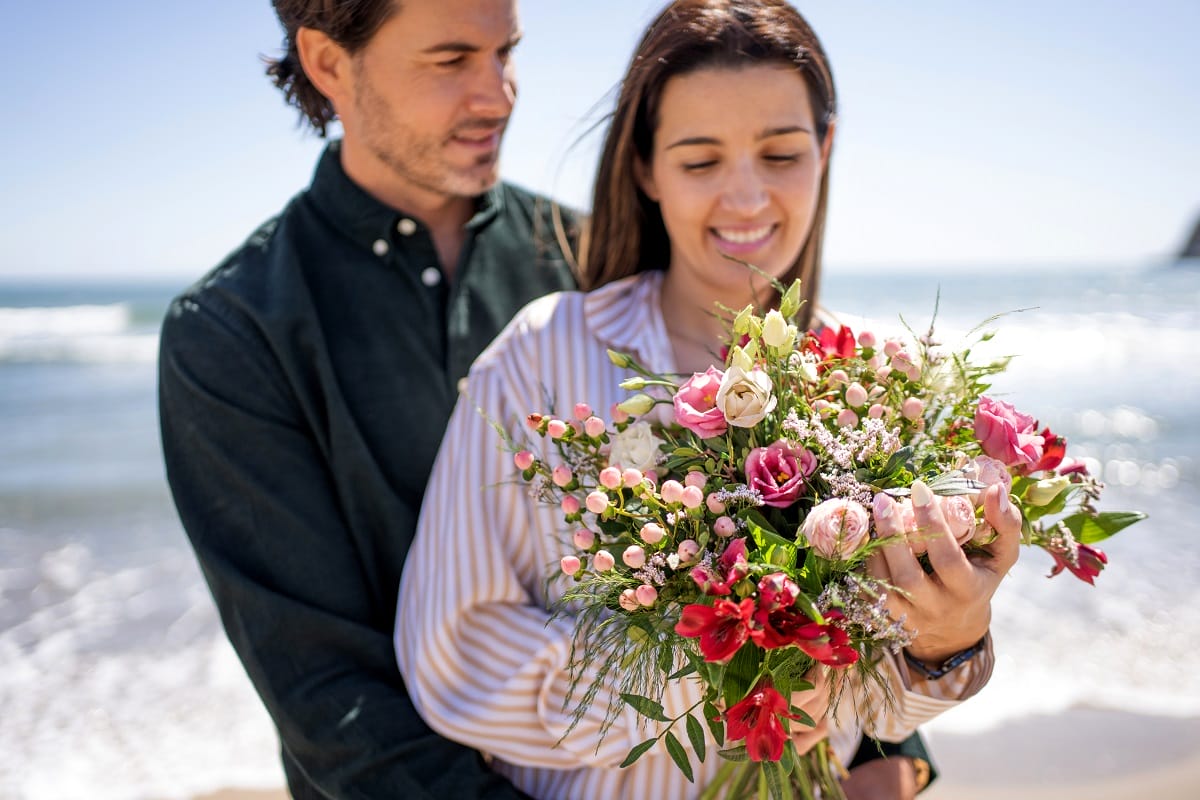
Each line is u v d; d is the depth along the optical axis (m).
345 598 1.74
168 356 1.80
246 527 1.75
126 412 14.38
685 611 1.00
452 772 1.53
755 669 1.10
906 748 1.72
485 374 1.65
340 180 1.92
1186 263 70.50
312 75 1.91
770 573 1.04
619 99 1.66
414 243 1.93
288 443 1.79
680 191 1.51
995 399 1.32
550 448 1.55
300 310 1.82
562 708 1.31
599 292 1.67
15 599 6.21
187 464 1.79
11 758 4.07
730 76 1.45
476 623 1.54
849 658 1.00
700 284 1.62
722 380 1.20
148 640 5.43
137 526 8.22
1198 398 14.48
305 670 1.67
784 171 1.51
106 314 28.48
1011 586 5.91
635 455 1.21
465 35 1.78
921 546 1.17
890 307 32.59
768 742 1.05
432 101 1.81
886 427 1.24
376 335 1.89
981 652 1.39
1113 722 4.05
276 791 3.77
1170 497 9.16
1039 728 4.00
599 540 1.21
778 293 1.69
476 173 1.91
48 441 12.32
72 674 4.95
